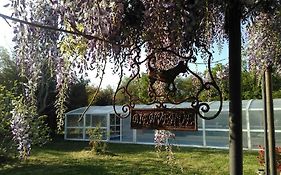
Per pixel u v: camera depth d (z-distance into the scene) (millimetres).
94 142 11438
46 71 1774
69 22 1464
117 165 8875
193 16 1399
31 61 1654
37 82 1855
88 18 1454
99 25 1440
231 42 1548
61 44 1584
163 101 1554
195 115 1478
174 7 1405
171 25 1425
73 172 7934
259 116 11539
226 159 9672
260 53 2318
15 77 13477
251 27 2049
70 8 1452
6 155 8781
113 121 15289
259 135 11516
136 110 1593
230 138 1504
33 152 11516
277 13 1708
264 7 1592
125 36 1468
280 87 10430
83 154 11133
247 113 11750
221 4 1495
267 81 2422
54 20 1539
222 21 1893
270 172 2396
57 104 1893
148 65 1581
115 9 1412
